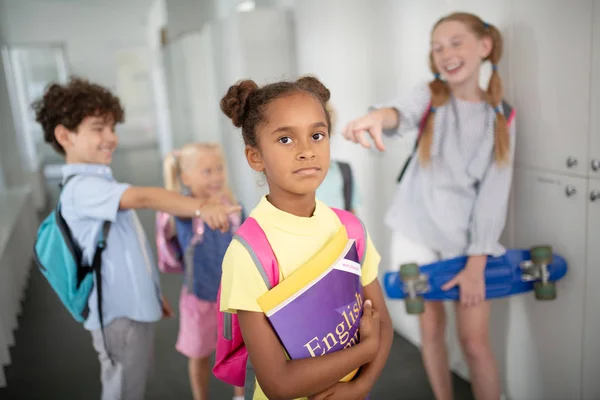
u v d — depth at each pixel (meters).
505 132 1.73
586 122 1.57
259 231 0.91
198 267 2.08
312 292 0.89
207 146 2.28
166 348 2.89
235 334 1.00
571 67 1.59
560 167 1.70
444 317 2.01
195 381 2.22
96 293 1.64
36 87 10.76
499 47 1.71
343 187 2.19
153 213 5.90
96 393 2.54
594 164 1.56
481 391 1.86
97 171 1.69
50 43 10.84
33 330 3.36
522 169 1.87
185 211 1.55
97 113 1.65
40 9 10.61
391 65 2.48
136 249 1.71
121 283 1.66
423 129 1.86
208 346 2.16
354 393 0.95
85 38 11.16
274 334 0.89
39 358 2.96
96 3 10.26
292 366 0.88
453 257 1.86
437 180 1.86
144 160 10.23
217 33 4.27
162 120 9.70
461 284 1.75
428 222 1.91
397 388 2.34
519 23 1.77
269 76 3.67
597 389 1.68
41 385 2.65
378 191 2.72
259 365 0.89
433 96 1.82
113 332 1.70
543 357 1.90
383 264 2.77
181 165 2.28
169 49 6.90
